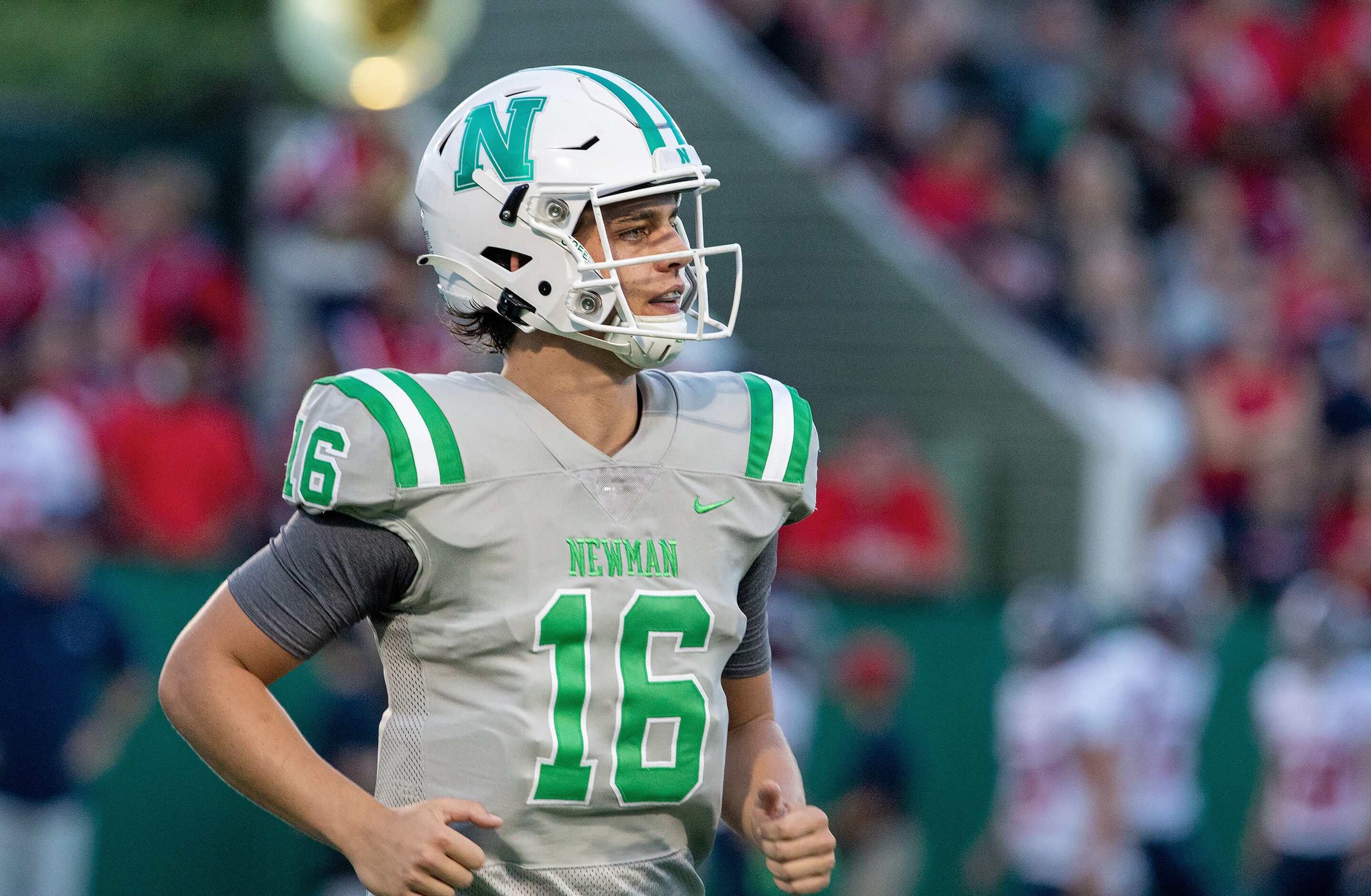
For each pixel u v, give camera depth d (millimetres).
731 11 37812
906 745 23953
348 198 28953
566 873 7977
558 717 7891
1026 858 23000
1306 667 24562
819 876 8078
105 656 22906
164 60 43094
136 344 31094
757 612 8930
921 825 24797
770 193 34625
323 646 8078
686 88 35469
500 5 36312
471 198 8273
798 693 23203
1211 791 25562
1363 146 40781
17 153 38531
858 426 31469
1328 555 29406
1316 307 35344
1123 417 30906
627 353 8172
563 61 36125
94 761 22938
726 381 8742
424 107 35281
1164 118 39531
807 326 33844
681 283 8336
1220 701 25547
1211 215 36656
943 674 24953
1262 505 30734
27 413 24000
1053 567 30906
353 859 7582
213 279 31828
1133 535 30359
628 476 8133
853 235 33750
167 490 26703
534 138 8148
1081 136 37406
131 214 32406
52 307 32781
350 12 30844
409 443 7789
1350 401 31906
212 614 8023
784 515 8633
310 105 39500
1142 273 35062
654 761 8039
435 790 7957
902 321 33125
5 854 22344
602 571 7984
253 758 7766
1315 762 24469
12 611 22312
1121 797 22594
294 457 8008
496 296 8289
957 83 37188
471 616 7922
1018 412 31750
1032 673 23047
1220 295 34875
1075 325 33469
